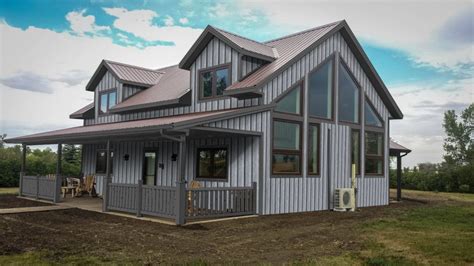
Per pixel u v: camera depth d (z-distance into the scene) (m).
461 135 34.50
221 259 7.15
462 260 7.23
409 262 7.01
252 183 13.02
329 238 9.23
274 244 8.53
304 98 14.77
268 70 13.97
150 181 16.91
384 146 18.56
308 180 14.73
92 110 20.62
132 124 14.58
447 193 27.53
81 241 8.48
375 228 10.66
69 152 33.91
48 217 11.98
